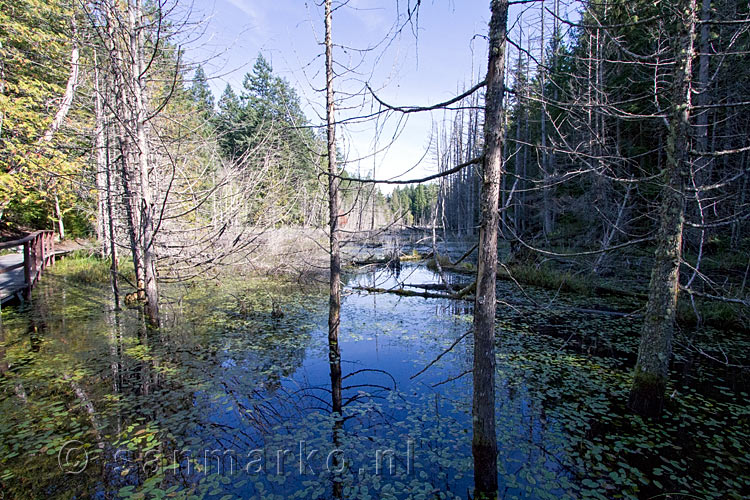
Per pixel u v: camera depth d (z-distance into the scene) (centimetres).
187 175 854
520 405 472
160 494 306
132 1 674
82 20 707
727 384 538
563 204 1548
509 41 288
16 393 487
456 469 349
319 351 678
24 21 961
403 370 598
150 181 786
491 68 282
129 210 840
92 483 318
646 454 371
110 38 630
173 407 459
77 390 497
